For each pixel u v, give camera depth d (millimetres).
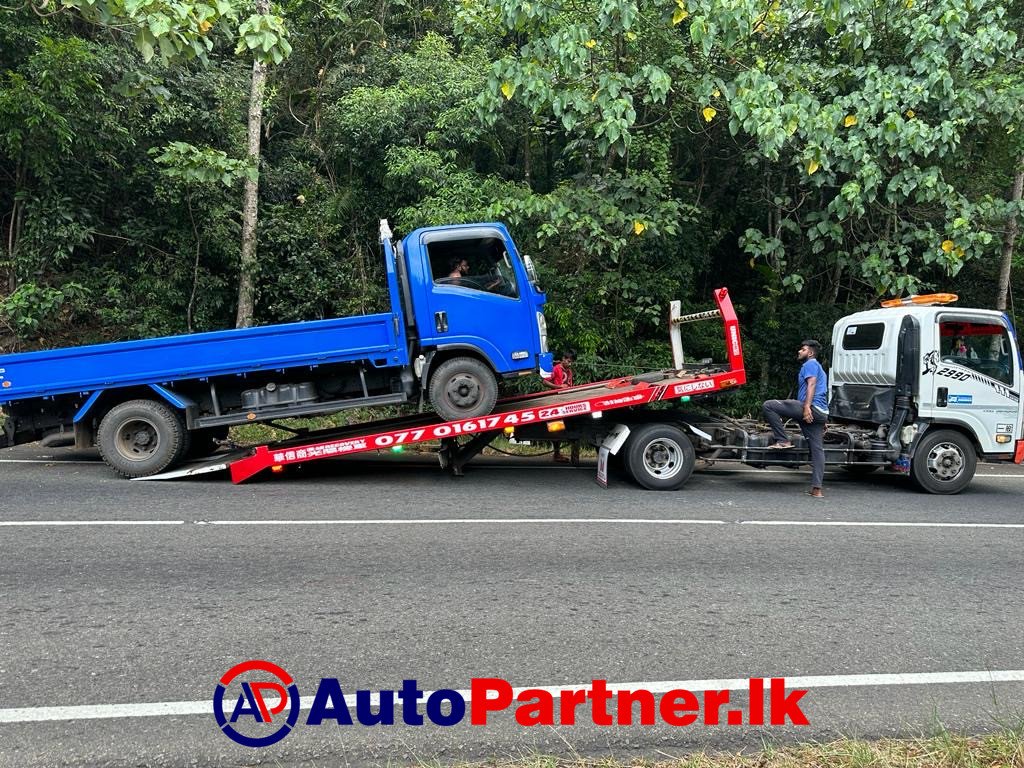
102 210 13344
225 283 13547
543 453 10891
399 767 2900
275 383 8391
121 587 4715
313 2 14859
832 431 8914
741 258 16828
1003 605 4844
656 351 14242
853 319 9703
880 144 10734
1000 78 11258
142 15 6691
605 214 11258
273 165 15281
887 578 5355
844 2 10469
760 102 10281
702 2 9711
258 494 7570
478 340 8266
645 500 7855
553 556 5625
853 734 3201
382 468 9414
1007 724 3283
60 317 13234
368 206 14508
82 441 8367
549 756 2957
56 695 3348
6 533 5840
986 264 16016
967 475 8875
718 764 2898
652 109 12383
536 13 10180
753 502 7965
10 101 10602
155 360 8008
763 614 4555
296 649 3873
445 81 13508
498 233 8359
